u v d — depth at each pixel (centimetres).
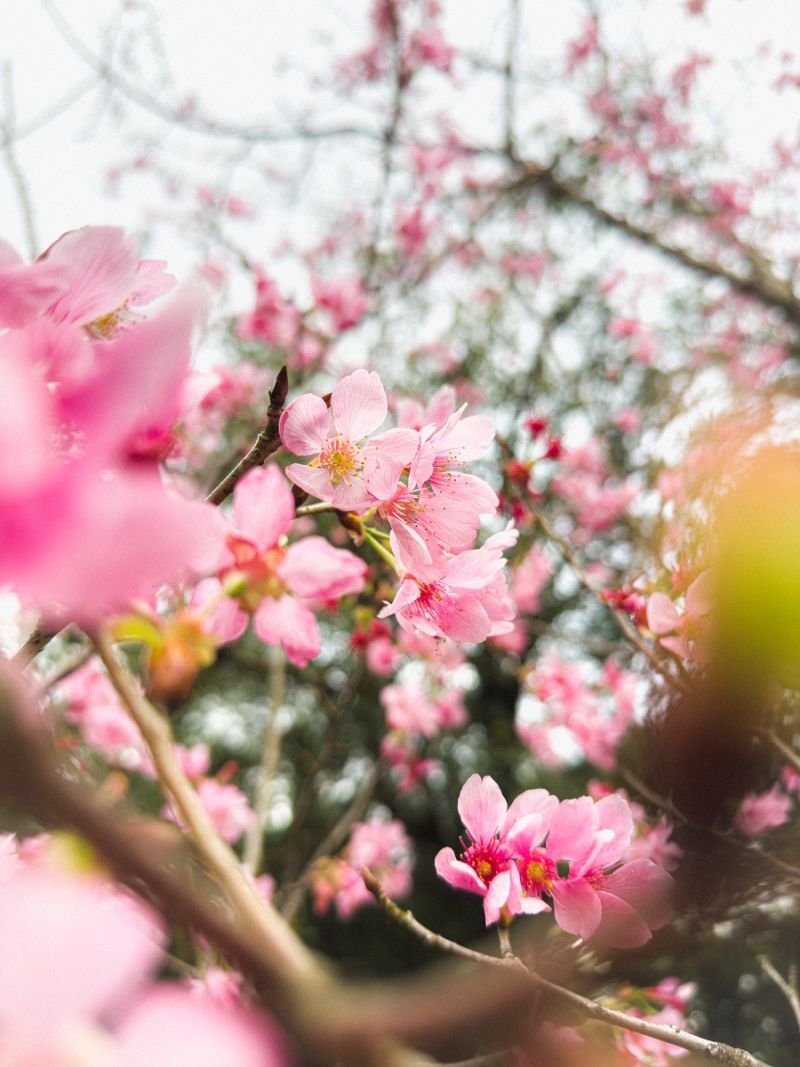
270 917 12
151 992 7
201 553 9
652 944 8
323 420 21
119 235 15
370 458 21
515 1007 6
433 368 108
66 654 29
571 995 9
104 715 50
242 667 106
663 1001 31
